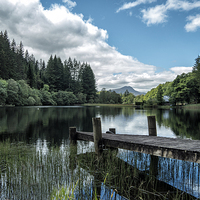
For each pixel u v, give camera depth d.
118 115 23.83
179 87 56.97
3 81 46.41
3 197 3.14
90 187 3.62
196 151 3.37
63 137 9.58
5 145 7.20
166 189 3.62
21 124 14.48
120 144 4.88
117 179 4.07
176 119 18.38
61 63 93.94
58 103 74.19
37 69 101.62
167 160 5.16
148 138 5.27
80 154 5.98
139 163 5.10
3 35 77.19
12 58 64.12
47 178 3.90
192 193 3.44
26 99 52.94
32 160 5.11
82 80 99.12
